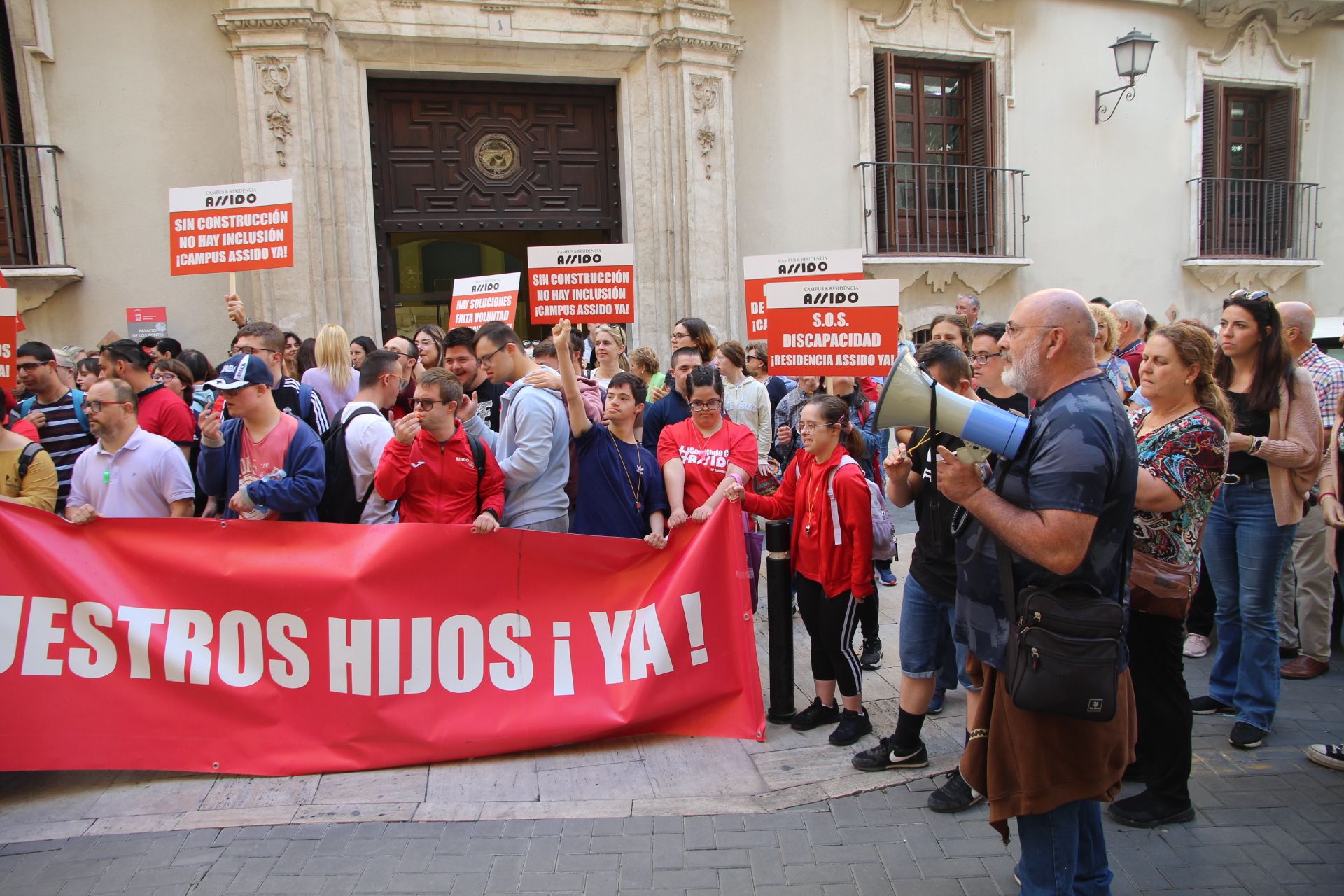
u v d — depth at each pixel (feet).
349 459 13.61
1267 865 9.75
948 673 13.48
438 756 11.84
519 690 12.18
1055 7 36.09
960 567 8.54
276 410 13.35
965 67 35.58
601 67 29.78
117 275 25.79
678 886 9.42
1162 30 38.09
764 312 20.21
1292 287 41.86
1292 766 11.96
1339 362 14.88
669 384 21.27
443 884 9.44
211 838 10.27
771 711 13.47
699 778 11.69
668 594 12.57
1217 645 15.93
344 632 11.82
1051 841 8.08
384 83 28.66
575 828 10.52
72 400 16.20
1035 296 8.06
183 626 11.71
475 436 14.53
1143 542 10.39
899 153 34.71
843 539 12.26
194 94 26.07
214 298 26.50
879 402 8.34
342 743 11.74
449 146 29.50
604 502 14.21
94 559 11.75
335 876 9.57
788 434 17.78
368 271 27.99
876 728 13.12
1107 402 7.69
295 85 25.98
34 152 24.84
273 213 19.10
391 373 14.39
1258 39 39.78
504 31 28.27
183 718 11.61
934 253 35.14
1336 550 14.88
